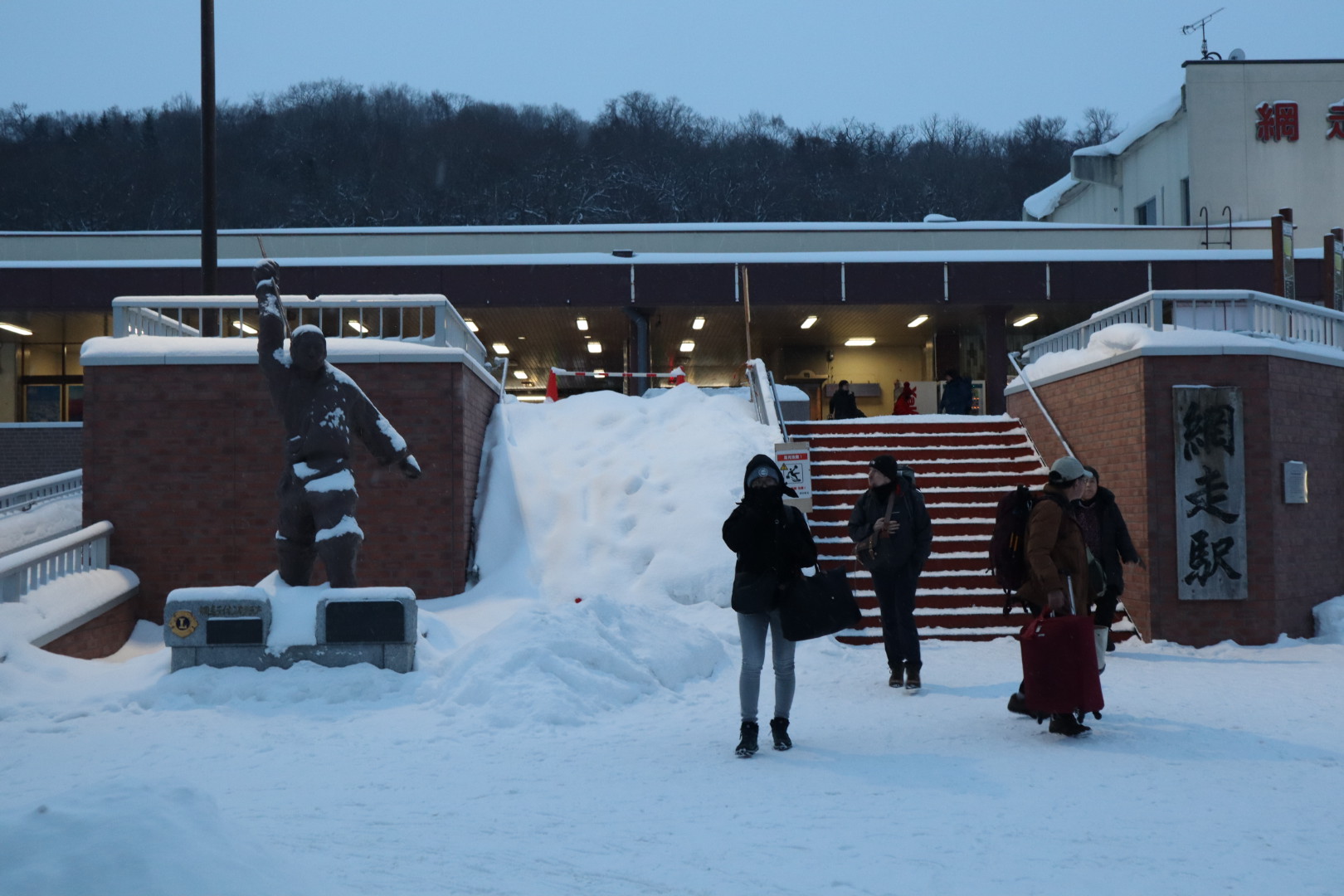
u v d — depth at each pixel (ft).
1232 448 38.29
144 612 40.01
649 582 41.19
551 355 115.96
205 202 52.49
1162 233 91.50
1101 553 26.58
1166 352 38.68
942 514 45.83
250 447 40.75
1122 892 12.48
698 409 53.93
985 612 39.52
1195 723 23.31
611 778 18.98
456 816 16.42
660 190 243.60
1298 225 106.32
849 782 18.25
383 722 24.95
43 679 29.43
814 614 20.42
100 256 87.66
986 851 14.11
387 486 41.42
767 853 14.17
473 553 42.88
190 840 9.63
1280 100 106.83
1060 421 47.32
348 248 88.58
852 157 257.34
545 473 47.19
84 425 40.55
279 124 256.32
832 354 109.29
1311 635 39.55
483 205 240.94
